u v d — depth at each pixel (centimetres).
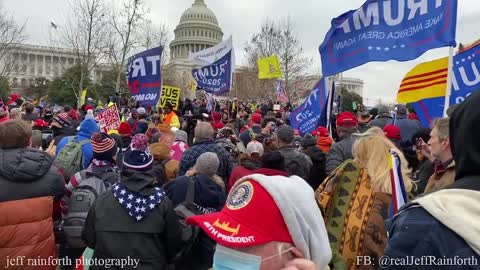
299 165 579
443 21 504
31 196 350
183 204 399
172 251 349
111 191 337
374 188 296
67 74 3666
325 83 834
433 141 333
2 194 340
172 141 705
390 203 292
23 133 363
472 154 150
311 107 854
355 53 598
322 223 158
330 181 312
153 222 330
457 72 599
